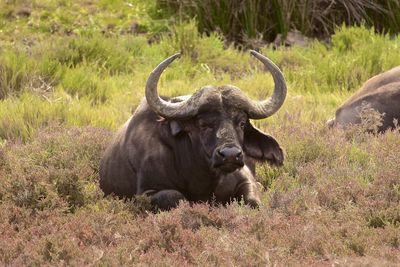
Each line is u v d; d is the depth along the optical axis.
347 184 30.50
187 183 30.78
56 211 28.64
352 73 52.06
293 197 29.78
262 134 30.62
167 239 25.59
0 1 64.69
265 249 24.72
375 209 28.08
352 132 38.62
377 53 53.31
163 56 55.66
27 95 46.56
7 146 37.75
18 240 25.59
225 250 24.59
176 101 31.16
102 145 35.56
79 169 33.09
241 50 58.47
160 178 30.77
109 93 48.75
